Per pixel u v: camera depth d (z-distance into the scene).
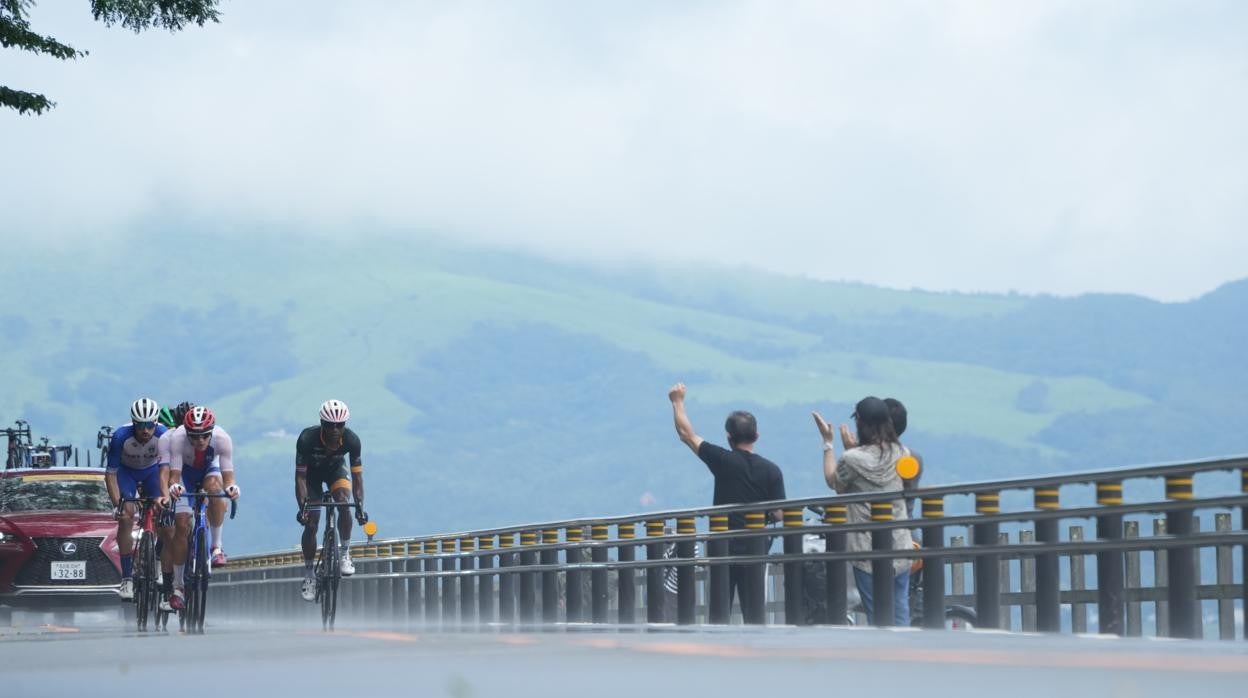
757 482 35.81
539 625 41.69
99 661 23.95
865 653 21.78
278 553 65.50
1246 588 24.84
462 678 19.06
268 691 18.23
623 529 41.31
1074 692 16.14
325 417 39.72
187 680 20.05
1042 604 28.00
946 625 30.88
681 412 36.50
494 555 48.16
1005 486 28.61
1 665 23.73
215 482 39.09
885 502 31.36
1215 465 24.84
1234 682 16.91
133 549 40.72
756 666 19.86
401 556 55.72
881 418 32.12
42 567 55.25
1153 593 31.31
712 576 36.38
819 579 33.59
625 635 28.88
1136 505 26.16
